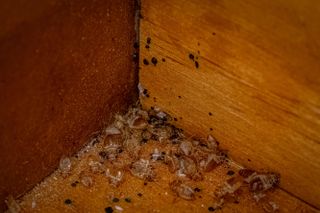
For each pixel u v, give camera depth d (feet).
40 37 0.29
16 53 0.28
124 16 0.33
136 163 0.36
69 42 0.31
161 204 0.35
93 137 0.37
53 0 0.28
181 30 0.33
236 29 0.30
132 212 0.34
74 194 0.35
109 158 0.37
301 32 0.28
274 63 0.30
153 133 0.38
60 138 0.34
